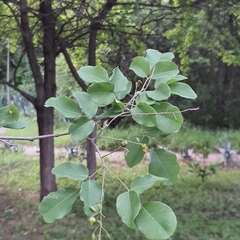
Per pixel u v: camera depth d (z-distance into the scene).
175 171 1.13
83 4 4.87
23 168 9.06
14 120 1.28
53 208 0.96
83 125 1.10
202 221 5.09
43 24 5.59
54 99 1.12
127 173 8.29
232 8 6.09
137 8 5.20
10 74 15.25
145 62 1.25
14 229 4.96
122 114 1.12
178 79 1.22
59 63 12.01
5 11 6.29
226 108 15.47
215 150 11.55
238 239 4.40
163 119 1.09
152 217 0.85
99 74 1.15
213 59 14.65
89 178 1.02
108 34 6.72
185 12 6.00
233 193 6.82
